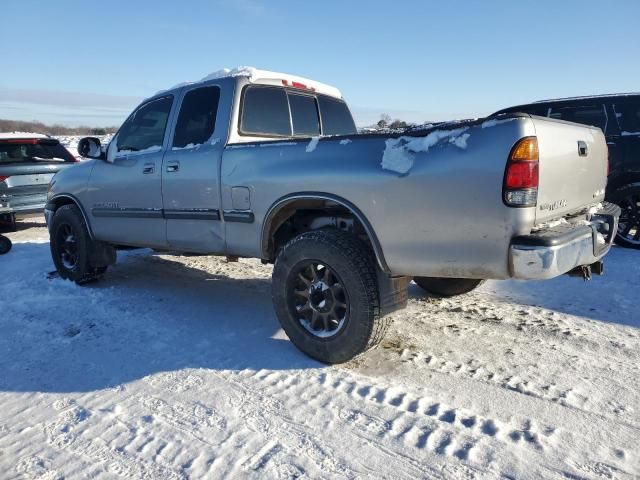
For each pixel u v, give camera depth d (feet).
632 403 9.02
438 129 9.20
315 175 10.57
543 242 8.39
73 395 9.81
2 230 29.27
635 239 20.88
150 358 11.34
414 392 9.49
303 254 10.71
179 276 18.57
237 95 12.87
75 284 17.40
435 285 15.10
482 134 8.69
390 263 9.93
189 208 13.20
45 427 8.70
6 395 9.91
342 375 10.23
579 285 16.10
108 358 11.42
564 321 13.16
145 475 7.32
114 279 18.28
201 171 12.76
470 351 11.42
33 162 28.19
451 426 8.27
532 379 10.00
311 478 7.12
